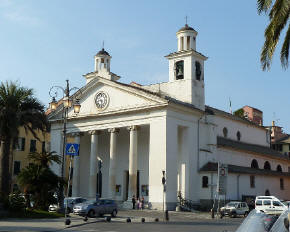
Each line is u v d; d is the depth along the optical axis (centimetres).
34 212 2681
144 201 4003
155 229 2017
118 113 4259
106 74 4556
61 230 1911
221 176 2995
